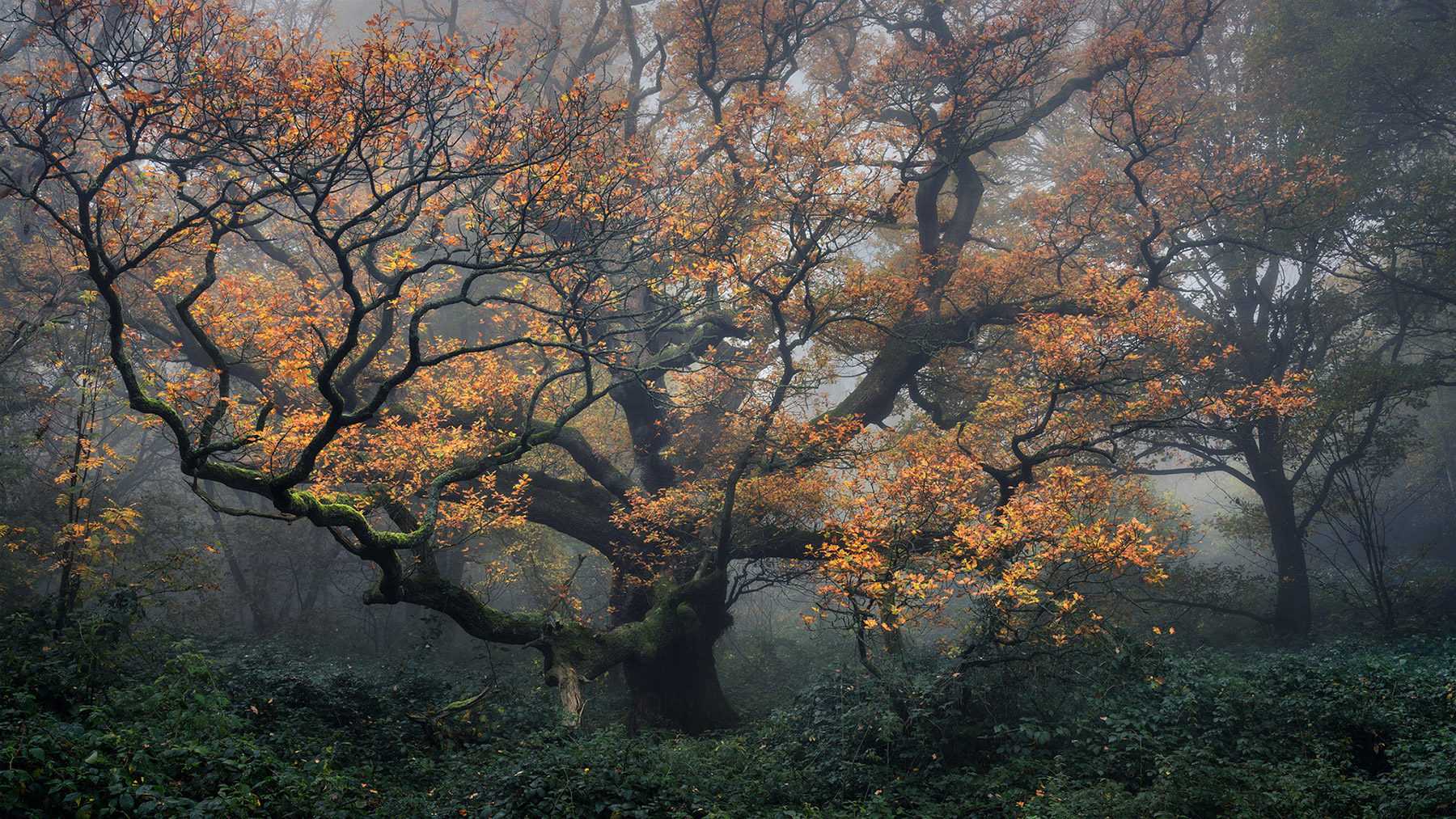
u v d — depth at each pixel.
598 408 19.55
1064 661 10.14
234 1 18.05
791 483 13.12
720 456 15.79
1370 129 19.14
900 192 13.70
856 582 10.19
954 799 8.69
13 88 8.69
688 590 13.39
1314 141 17.88
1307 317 19.12
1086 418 13.51
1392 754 7.95
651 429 16.61
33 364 17.72
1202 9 16.91
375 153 8.25
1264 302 19.62
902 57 16.27
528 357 17.11
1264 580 20.56
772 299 12.34
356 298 7.46
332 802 6.57
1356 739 8.90
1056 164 24.62
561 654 11.39
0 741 5.44
